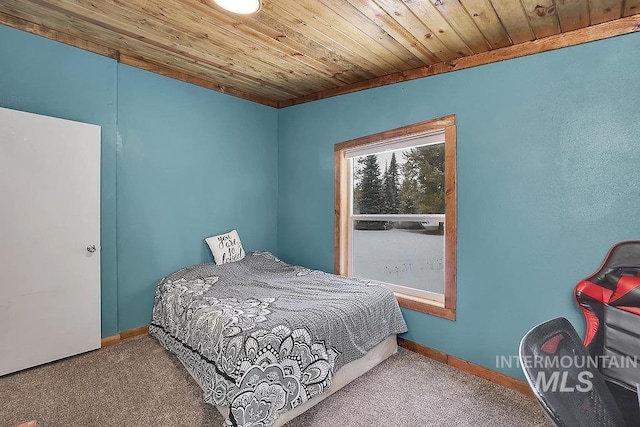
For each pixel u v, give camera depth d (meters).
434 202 2.67
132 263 2.76
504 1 1.68
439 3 1.73
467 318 2.33
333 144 3.31
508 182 2.14
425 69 2.55
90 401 1.86
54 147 2.27
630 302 1.48
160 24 2.14
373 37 2.15
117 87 2.64
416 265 2.78
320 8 1.85
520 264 2.10
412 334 2.64
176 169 3.03
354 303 2.25
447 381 2.17
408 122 2.68
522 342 0.75
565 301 1.92
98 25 2.19
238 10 1.92
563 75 1.92
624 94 1.74
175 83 3.00
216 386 1.73
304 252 3.64
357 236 3.25
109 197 2.61
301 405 1.79
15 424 1.66
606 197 1.79
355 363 2.18
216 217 3.36
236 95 3.48
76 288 2.37
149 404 1.84
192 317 2.16
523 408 1.87
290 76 3.00
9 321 2.08
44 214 2.22
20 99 2.20
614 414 0.84
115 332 2.65
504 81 2.14
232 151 3.48
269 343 1.69
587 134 1.84
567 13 1.75
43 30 2.26
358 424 1.71
